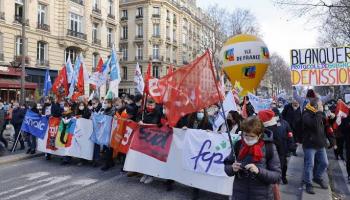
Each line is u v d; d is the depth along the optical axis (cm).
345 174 933
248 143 379
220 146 690
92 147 975
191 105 627
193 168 712
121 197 698
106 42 4109
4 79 2725
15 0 2934
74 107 1216
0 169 938
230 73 1035
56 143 1034
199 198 705
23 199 679
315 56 919
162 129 788
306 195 682
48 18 3225
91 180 831
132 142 830
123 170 869
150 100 862
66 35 3381
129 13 6044
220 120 764
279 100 2097
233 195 394
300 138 769
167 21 6109
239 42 1012
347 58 889
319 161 735
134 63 5966
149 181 810
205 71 605
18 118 1244
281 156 735
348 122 827
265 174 364
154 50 5944
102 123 950
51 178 845
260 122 377
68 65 1492
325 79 909
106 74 1368
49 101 1356
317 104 719
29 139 1143
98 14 3928
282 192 723
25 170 930
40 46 3175
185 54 6850
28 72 2969
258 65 1000
